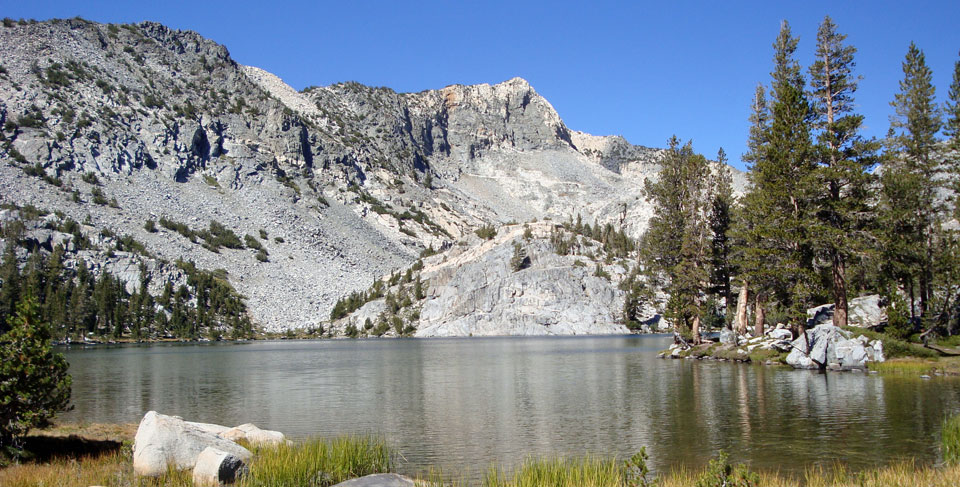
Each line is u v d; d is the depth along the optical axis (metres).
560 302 184.50
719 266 79.62
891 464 23.20
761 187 66.94
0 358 24.38
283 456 22.03
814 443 27.20
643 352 96.19
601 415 36.62
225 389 54.31
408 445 29.53
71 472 22.17
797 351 58.56
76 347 140.62
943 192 83.38
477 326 182.25
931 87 71.12
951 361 50.12
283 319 198.25
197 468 20.78
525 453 27.38
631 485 18.38
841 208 57.31
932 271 64.19
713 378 52.78
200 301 183.38
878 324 65.69
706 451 26.64
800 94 60.66
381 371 70.88
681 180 84.31
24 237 179.62
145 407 43.62
